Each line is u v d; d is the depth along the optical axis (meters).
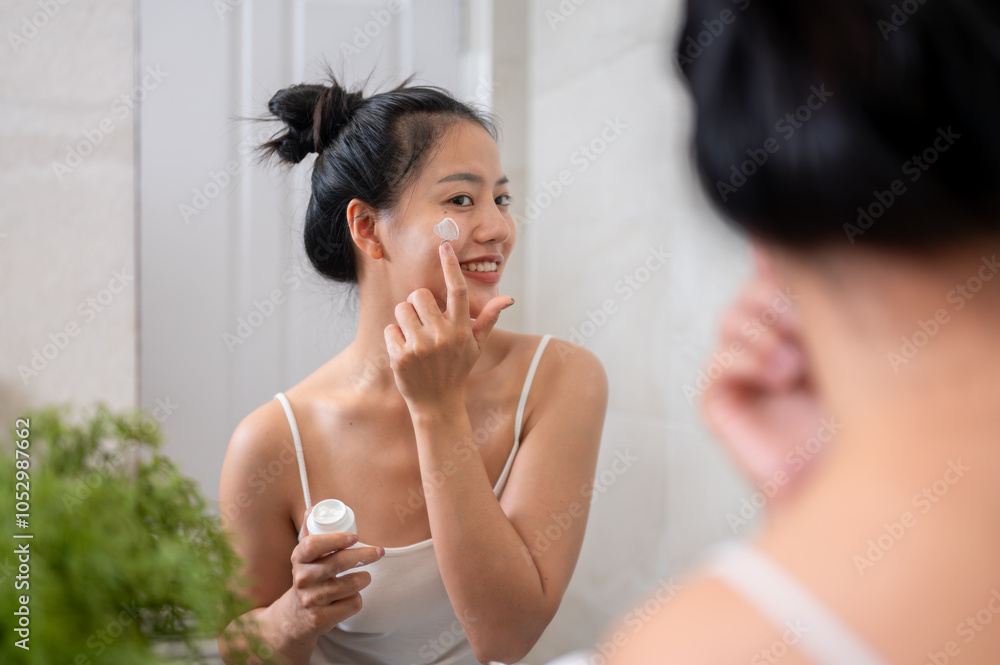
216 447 1.00
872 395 0.17
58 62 0.85
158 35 0.98
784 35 0.17
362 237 0.81
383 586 0.81
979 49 0.16
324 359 1.04
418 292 0.70
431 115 0.79
